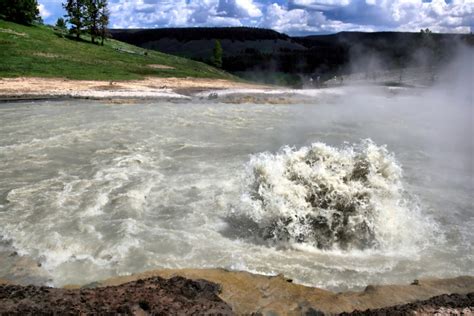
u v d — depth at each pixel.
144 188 10.97
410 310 5.33
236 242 8.18
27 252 7.60
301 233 8.23
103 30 65.88
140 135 17.77
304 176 8.91
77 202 9.93
